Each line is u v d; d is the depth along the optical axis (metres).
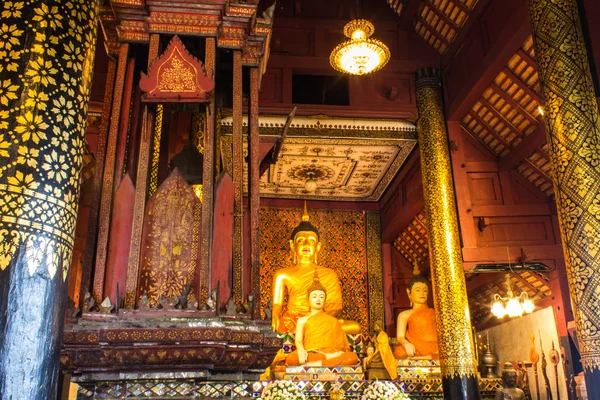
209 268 4.36
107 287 4.34
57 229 2.49
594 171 5.71
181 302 4.18
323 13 11.41
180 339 3.84
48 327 2.35
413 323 11.90
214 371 4.27
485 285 12.94
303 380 9.30
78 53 2.80
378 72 11.01
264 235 13.79
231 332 4.00
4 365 2.17
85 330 3.83
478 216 10.19
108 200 4.57
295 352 10.32
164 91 4.70
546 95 6.26
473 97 9.83
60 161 2.58
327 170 12.67
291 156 11.85
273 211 14.09
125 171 4.95
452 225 9.80
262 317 4.58
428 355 11.41
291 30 11.15
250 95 5.43
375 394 7.54
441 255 9.61
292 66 10.86
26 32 2.65
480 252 9.78
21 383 2.19
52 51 2.68
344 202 14.43
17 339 2.23
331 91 11.05
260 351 4.27
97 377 3.96
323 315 10.84
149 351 3.85
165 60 4.78
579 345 5.50
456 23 10.12
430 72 10.87
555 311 10.33
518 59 9.05
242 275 4.59
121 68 5.01
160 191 4.80
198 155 5.93
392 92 10.74
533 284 11.34
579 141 5.84
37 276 2.35
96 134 9.73
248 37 5.44
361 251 14.06
